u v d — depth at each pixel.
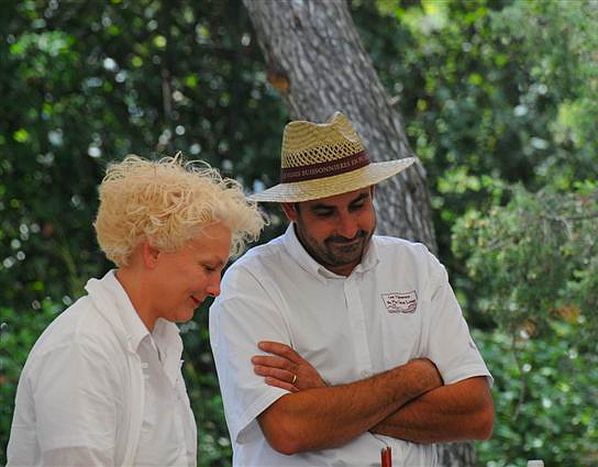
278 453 7.11
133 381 5.71
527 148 17.30
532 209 11.72
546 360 14.29
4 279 16.31
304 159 7.02
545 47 12.51
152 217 5.69
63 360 5.57
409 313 7.28
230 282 7.28
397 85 17.72
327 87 11.17
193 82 17.36
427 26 17.84
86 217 16.69
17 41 16.42
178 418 5.90
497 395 13.91
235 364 7.10
